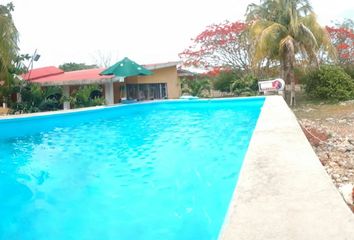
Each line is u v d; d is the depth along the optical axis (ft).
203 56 105.29
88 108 56.08
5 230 14.73
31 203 17.78
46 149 31.45
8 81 60.75
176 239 13.05
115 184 20.48
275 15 83.61
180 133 38.22
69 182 21.27
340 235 7.29
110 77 71.00
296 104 80.43
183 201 17.07
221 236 7.51
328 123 52.13
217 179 20.51
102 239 13.48
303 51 79.46
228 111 58.29
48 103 65.46
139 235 13.62
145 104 67.36
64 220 15.49
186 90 96.27
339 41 97.81
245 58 101.76
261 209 8.83
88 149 30.96
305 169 12.23
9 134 40.29
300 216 8.29
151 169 23.41
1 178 22.54
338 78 80.23
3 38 55.42
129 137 36.63
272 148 15.90
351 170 21.93
